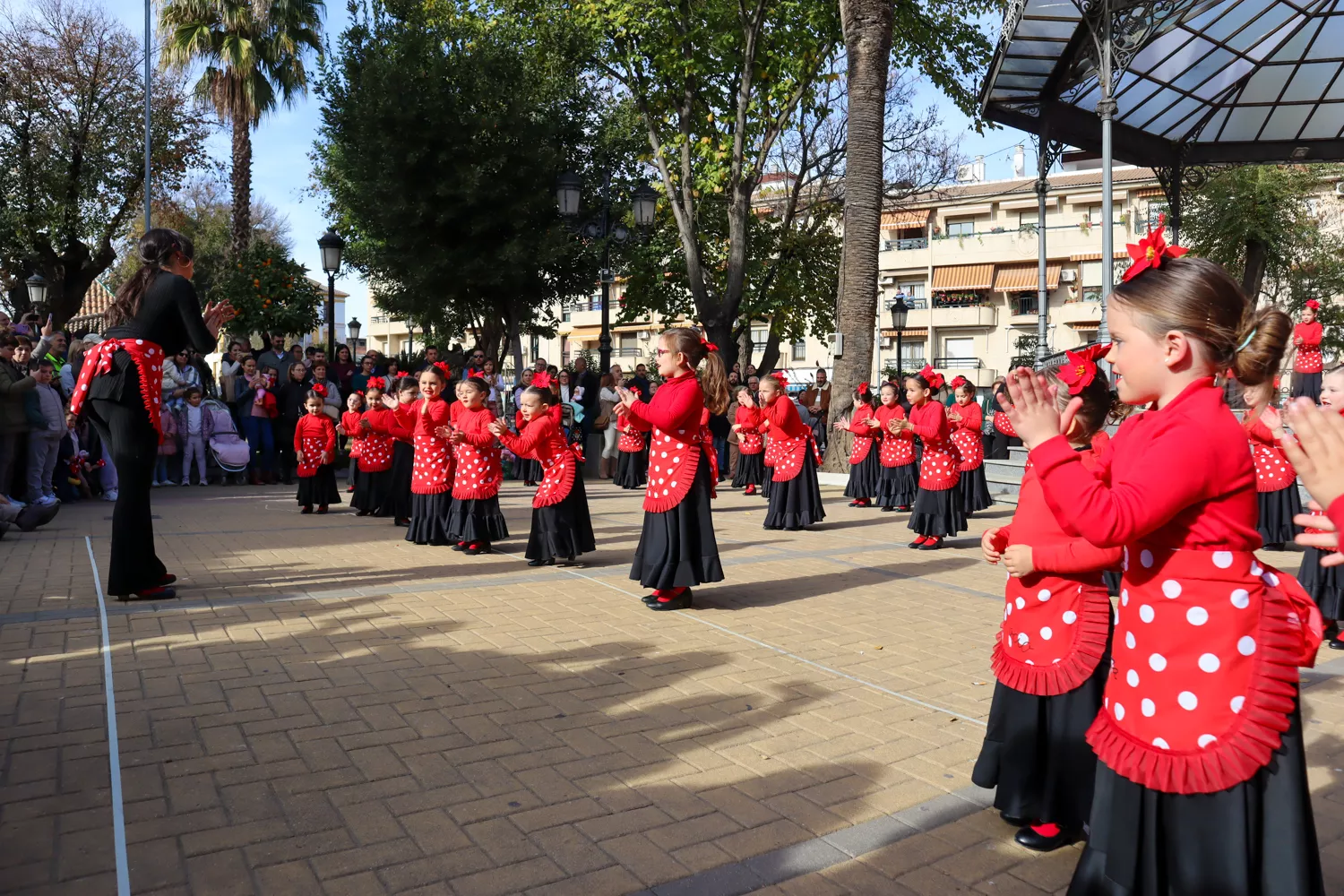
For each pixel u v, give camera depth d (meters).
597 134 22.27
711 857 2.98
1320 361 14.30
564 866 2.91
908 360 44.66
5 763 3.56
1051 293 41.62
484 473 8.45
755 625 5.99
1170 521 2.09
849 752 3.89
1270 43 15.67
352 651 5.15
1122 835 2.13
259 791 3.38
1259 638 2.03
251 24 24.30
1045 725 3.13
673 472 6.28
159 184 27.97
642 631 5.79
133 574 6.12
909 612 6.47
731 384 18.09
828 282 26.41
